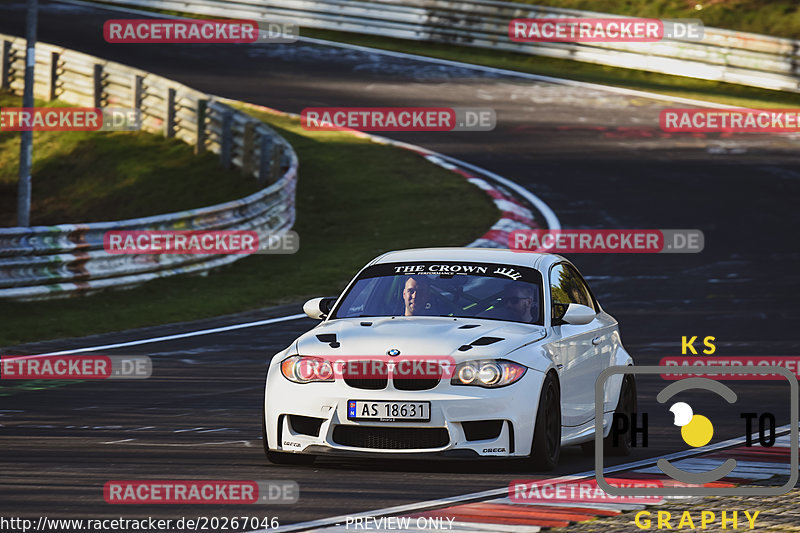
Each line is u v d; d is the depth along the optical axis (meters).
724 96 128.50
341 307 31.53
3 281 61.56
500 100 126.69
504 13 149.12
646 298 61.94
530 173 98.25
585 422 30.97
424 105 124.44
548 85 134.00
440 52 151.25
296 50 153.12
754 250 73.69
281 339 53.53
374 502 24.20
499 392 27.41
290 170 89.00
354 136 113.25
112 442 32.12
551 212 85.12
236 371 46.12
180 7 169.50
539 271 31.94
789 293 62.41
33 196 106.31
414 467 28.48
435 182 96.62
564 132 113.38
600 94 129.25
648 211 84.94
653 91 130.62
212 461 29.17
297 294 66.69
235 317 60.28
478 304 30.64
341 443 27.78
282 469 28.11
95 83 117.62
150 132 113.44
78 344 52.91
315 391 27.89
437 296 31.02
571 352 30.34
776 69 130.25
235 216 76.81
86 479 26.70
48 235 64.12
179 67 141.38
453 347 27.98
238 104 124.06
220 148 103.62
